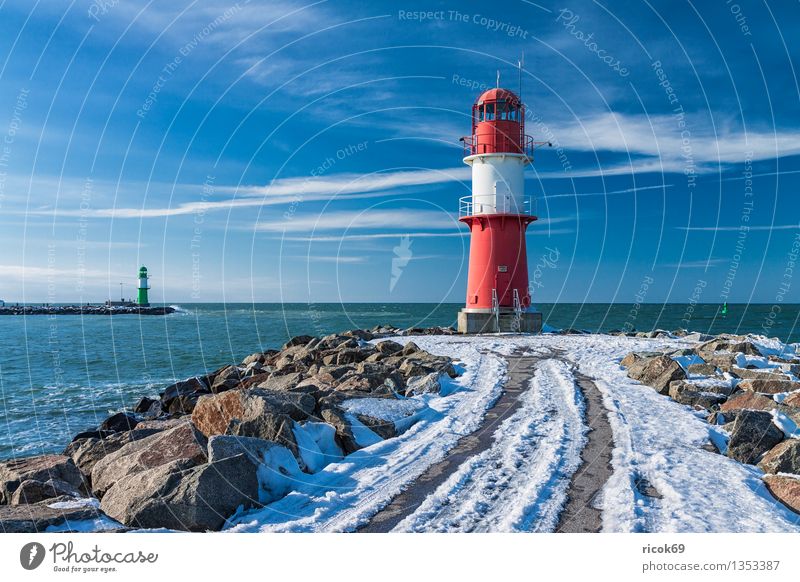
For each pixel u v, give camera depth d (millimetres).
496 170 29031
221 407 10633
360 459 9688
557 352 20453
